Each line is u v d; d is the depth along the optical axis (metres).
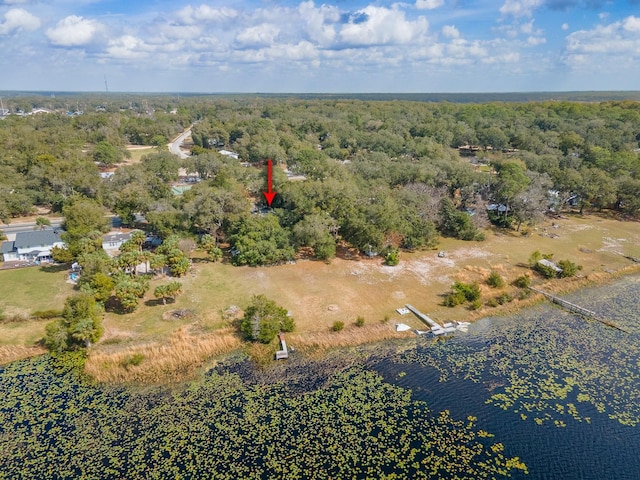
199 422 35.72
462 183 90.88
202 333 48.09
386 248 69.50
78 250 63.25
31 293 55.88
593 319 53.03
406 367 43.69
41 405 37.72
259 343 46.91
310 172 107.38
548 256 68.62
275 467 31.22
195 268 64.88
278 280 61.66
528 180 90.19
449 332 49.81
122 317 50.75
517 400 38.72
